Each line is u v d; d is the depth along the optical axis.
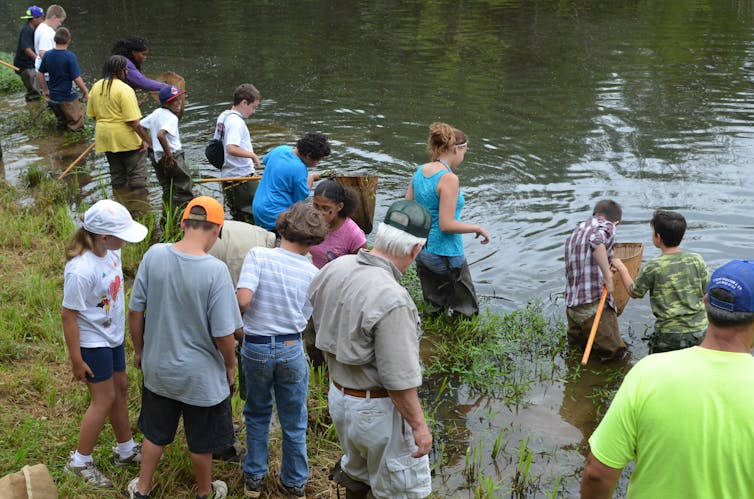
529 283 7.57
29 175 9.64
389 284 3.57
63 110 11.81
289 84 14.58
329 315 3.74
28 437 4.64
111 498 4.27
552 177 10.16
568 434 5.45
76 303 4.04
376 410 3.66
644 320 6.93
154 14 21.41
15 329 5.90
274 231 6.61
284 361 4.22
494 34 18.75
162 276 3.91
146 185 9.75
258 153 10.86
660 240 6.09
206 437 4.09
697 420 2.64
